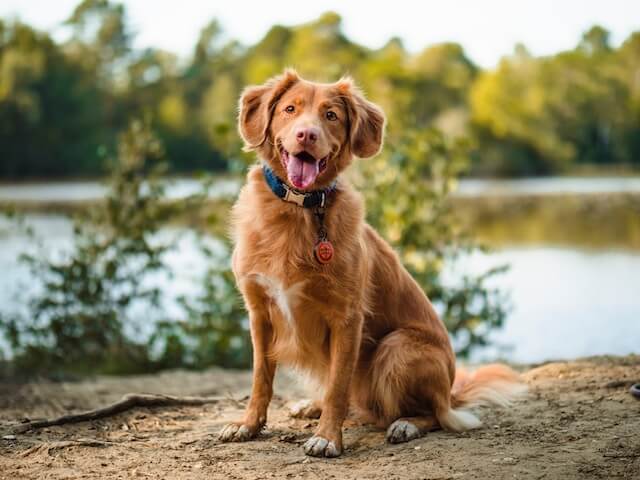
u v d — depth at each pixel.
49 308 9.66
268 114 4.92
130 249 9.59
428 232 9.84
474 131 56.41
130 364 9.48
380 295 5.17
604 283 14.12
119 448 4.52
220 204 11.10
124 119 68.88
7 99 59.31
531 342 10.41
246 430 4.76
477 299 10.85
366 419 5.22
